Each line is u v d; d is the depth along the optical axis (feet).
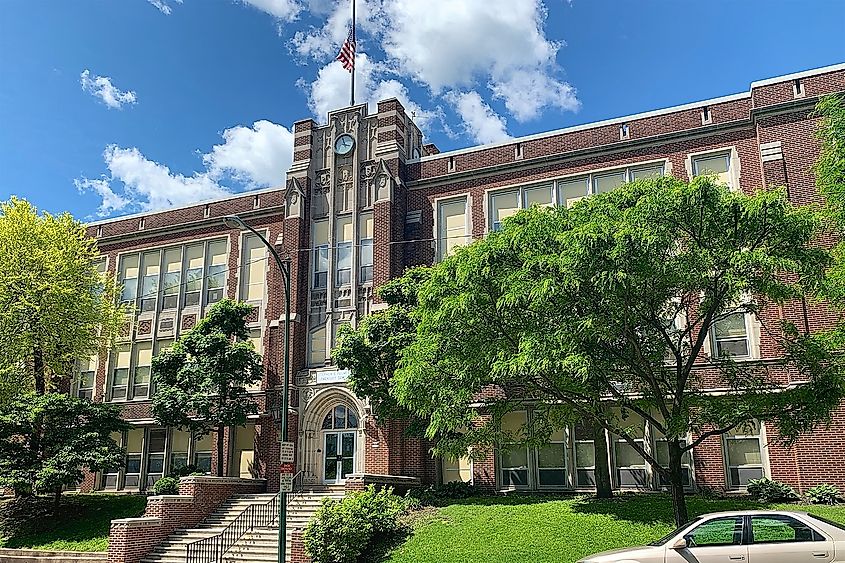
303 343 107.34
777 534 40.96
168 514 79.66
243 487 91.97
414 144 116.88
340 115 114.42
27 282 103.45
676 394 60.59
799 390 57.62
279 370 107.14
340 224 110.42
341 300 107.24
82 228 115.65
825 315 79.25
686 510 61.77
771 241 55.16
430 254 105.70
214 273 121.80
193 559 72.02
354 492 74.84
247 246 120.06
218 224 123.24
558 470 92.58
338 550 63.46
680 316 88.02
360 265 107.34
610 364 57.88
